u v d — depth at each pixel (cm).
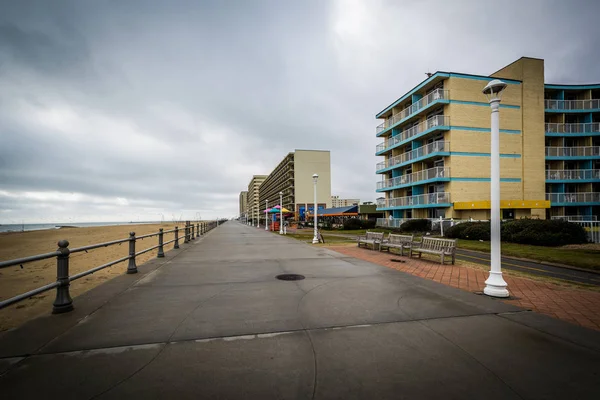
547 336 383
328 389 265
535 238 1558
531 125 3011
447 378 284
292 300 542
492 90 629
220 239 2189
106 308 493
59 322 425
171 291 607
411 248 1140
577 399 252
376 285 662
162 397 251
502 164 2914
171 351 335
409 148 3491
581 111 3247
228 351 337
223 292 600
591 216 3164
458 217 2783
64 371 290
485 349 346
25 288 859
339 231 3547
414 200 3144
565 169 3319
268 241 1980
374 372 294
